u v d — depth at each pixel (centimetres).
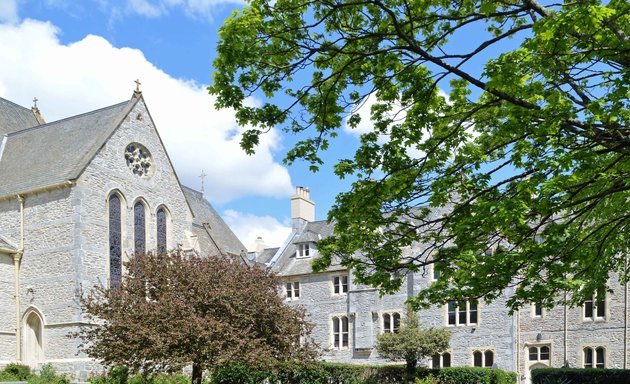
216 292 2378
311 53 1122
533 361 3869
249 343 2319
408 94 1169
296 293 5006
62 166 3672
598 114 930
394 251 1374
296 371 3212
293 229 5528
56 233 3525
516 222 1048
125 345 2266
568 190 1072
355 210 1316
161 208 4128
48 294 3484
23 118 4666
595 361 3650
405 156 1303
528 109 1028
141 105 4062
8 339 3469
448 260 1313
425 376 3281
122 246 3741
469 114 1176
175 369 2255
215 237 5466
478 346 4044
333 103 1208
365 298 4600
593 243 1432
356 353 4572
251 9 1090
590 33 900
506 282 1167
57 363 3378
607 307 3659
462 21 1166
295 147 1275
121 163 3828
